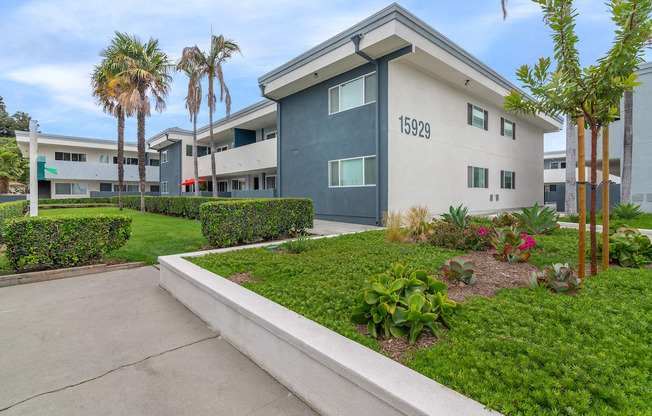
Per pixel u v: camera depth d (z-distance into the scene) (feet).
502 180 52.39
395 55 32.55
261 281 12.97
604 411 4.77
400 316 7.71
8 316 12.34
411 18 30.94
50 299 14.34
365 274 13.06
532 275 10.80
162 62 56.65
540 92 11.48
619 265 14.11
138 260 21.35
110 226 19.94
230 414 6.88
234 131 65.31
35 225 17.42
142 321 12.01
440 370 6.17
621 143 42.34
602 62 10.31
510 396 5.24
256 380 8.22
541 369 5.95
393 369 6.07
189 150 85.76
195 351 9.75
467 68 38.73
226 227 22.90
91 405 7.13
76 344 10.09
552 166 108.27
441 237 18.72
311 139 42.86
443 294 8.91
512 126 55.26
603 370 5.70
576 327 7.58
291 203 27.20
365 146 35.63
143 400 7.33
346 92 38.17
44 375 8.32
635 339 7.02
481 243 17.38
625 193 35.37
